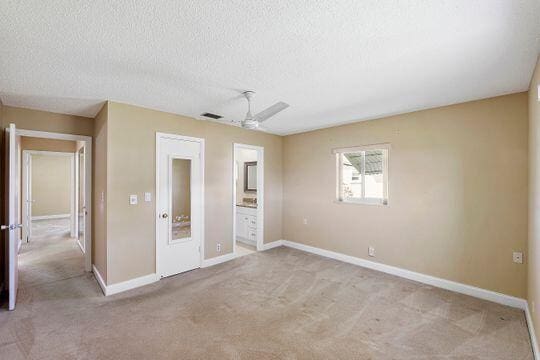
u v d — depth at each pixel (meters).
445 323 2.42
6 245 3.17
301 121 4.10
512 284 2.75
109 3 1.39
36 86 2.58
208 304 2.79
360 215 4.06
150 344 2.11
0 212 3.07
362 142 4.05
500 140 2.83
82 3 1.39
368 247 3.97
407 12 1.48
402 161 3.59
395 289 3.17
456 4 1.41
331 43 1.82
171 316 2.54
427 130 3.36
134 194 3.26
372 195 4.12
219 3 1.40
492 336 2.22
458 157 3.12
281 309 2.68
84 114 3.62
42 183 8.66
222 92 2.80
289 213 5.23
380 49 1.90
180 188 3.74
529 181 2.52
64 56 1.99
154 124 3.45
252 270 3.85
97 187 3.54
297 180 5.06
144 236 3.34
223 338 2.20
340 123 4.23
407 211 3.54
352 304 2.79
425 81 2.49
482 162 2.95
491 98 2.90
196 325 2.38
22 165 5.34
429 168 3.34
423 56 2.01
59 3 1.38
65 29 1.63
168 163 3.61
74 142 5.86
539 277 1.94
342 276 3.60
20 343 2.12
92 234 3.82
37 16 1.50
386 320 2.47
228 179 4.37
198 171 3.95
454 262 3.13
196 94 2.86
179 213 3.73
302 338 2.20
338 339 2.18
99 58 2.03
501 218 2.82
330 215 4.49
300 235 5.00
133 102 3.15
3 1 1.35
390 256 3.71
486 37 1.73
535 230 2.16
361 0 1.38
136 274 3.26
